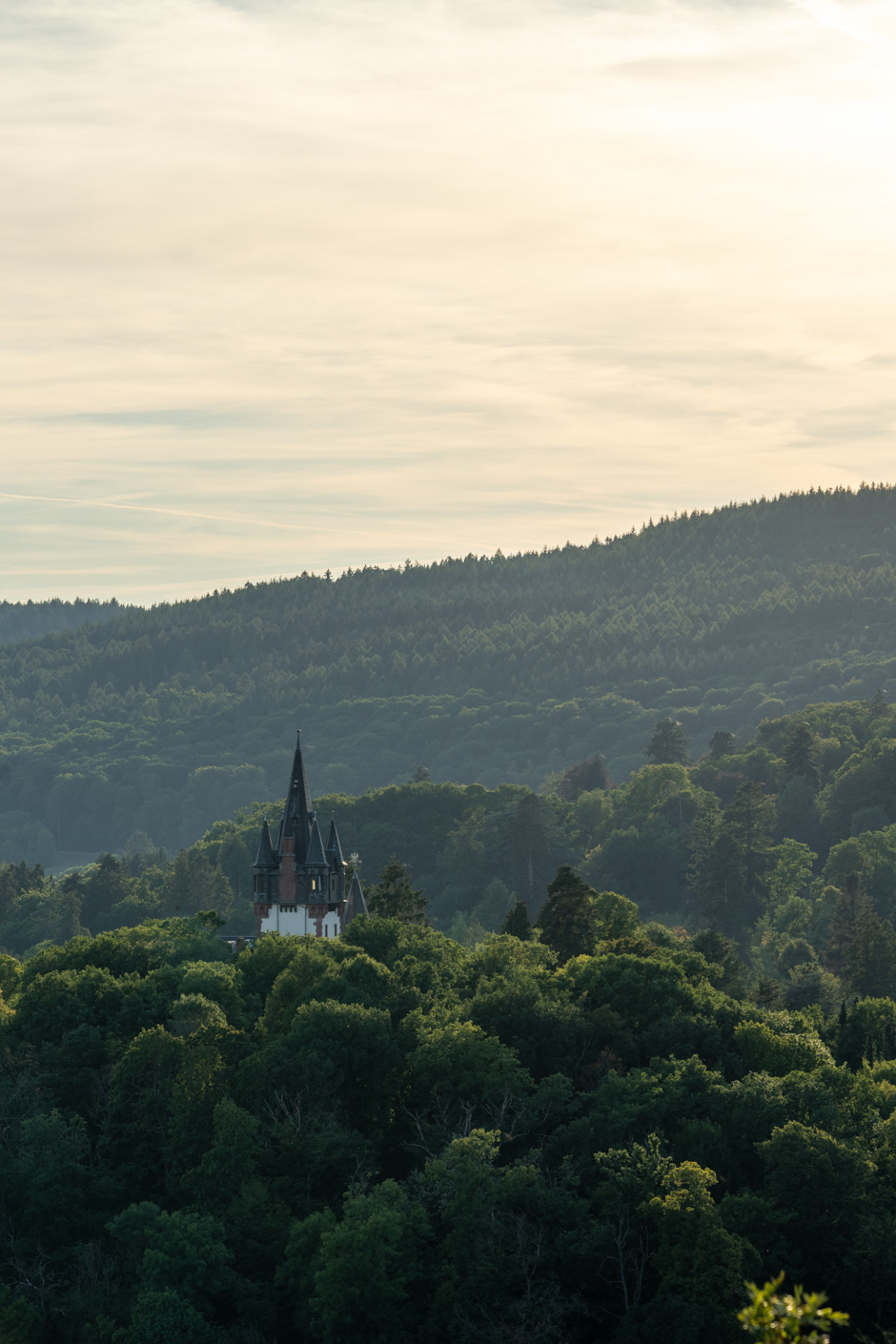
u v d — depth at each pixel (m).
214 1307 78.88
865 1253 72.94
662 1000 99.69
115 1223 81.62
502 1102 86.31
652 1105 83.25
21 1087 93.12
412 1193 81.69
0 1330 78.06
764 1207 75.31
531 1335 71.50
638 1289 74.38
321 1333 75.06
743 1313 25.83
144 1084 92.88
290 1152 84.06
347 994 97.31
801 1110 84.81
